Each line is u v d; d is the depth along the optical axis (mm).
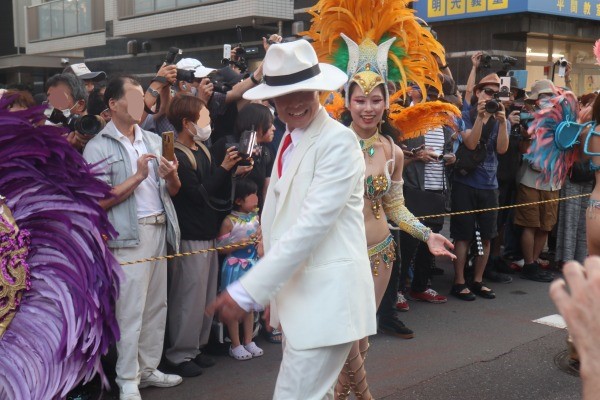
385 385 4281
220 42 14852
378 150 3574
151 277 4008
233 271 4598
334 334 2578
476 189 6160
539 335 5250
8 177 3012
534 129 4605
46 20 19125
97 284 3164
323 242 2637
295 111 2668
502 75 7023
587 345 943
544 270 7148
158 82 4648
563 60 9203
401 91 4105
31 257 3031
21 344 2941
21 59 20312
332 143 2611
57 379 3014
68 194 3104
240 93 5156
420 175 5645
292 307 2633
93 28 17578
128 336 3816
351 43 3695
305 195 2633
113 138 3830
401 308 5887
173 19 14547
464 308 5996
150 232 3916
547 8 10336
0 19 20938
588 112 4621
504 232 7277
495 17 10781
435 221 5613
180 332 4348
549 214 6961
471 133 6035
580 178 6879
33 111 3047
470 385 4297
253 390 4176
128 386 3836
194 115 4301
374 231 3557
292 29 13156
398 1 3729
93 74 6008
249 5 12828
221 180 4344
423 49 3895
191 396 4074
